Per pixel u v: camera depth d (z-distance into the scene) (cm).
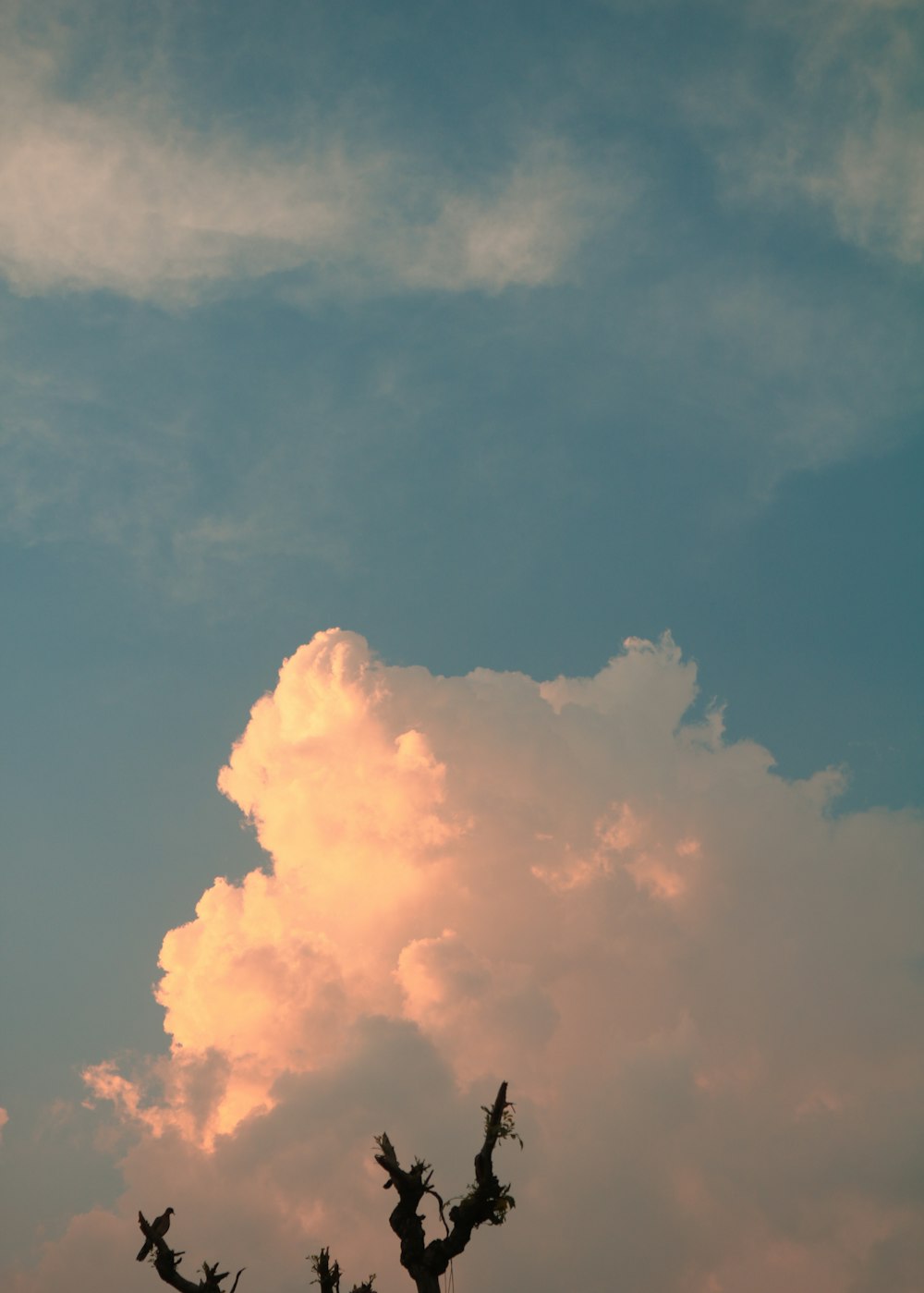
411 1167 2289
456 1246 2175
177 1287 2578
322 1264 3088
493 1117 2248
